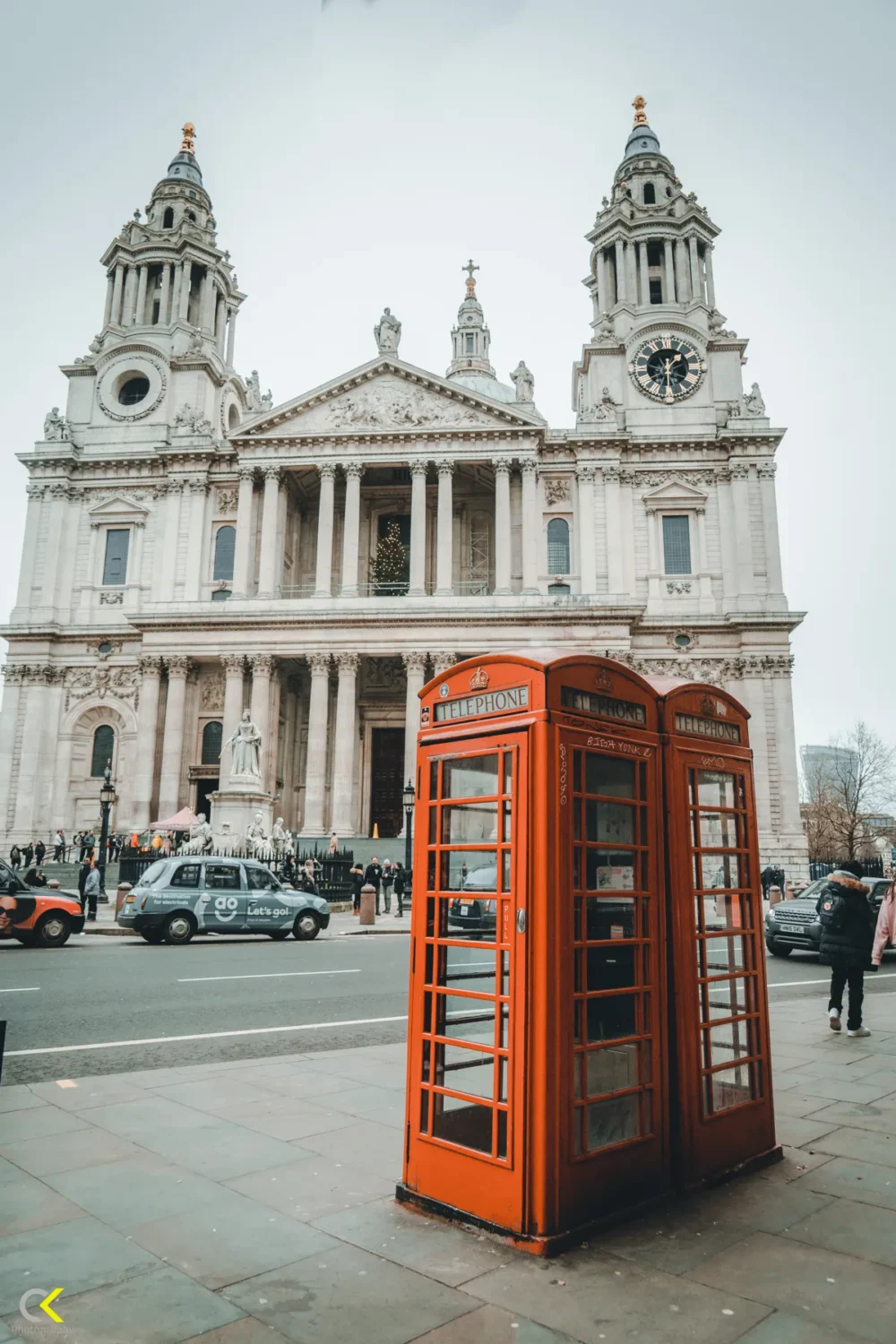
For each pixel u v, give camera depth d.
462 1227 6.19
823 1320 5.02
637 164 72.25
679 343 65.62
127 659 62.78
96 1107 9.12
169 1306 5.12
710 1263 5.68
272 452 62.50
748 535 61.38
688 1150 6.85
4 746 61.81
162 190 73.75
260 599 59.78
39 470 65.88
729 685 60.28
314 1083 10.09
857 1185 7.05
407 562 65.50
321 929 29.92
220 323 73.44
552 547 62.84
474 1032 6.55
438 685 7.26
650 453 63.44
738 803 8.08
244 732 43.69
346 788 56.16
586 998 6.25
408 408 61.94
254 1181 7.07
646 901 6.87
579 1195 6.03
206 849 39.94
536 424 60.81
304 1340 4.79
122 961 21.58
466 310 96.19
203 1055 11.79
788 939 24.50
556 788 6.16
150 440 66.50
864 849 94.06
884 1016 15.37
